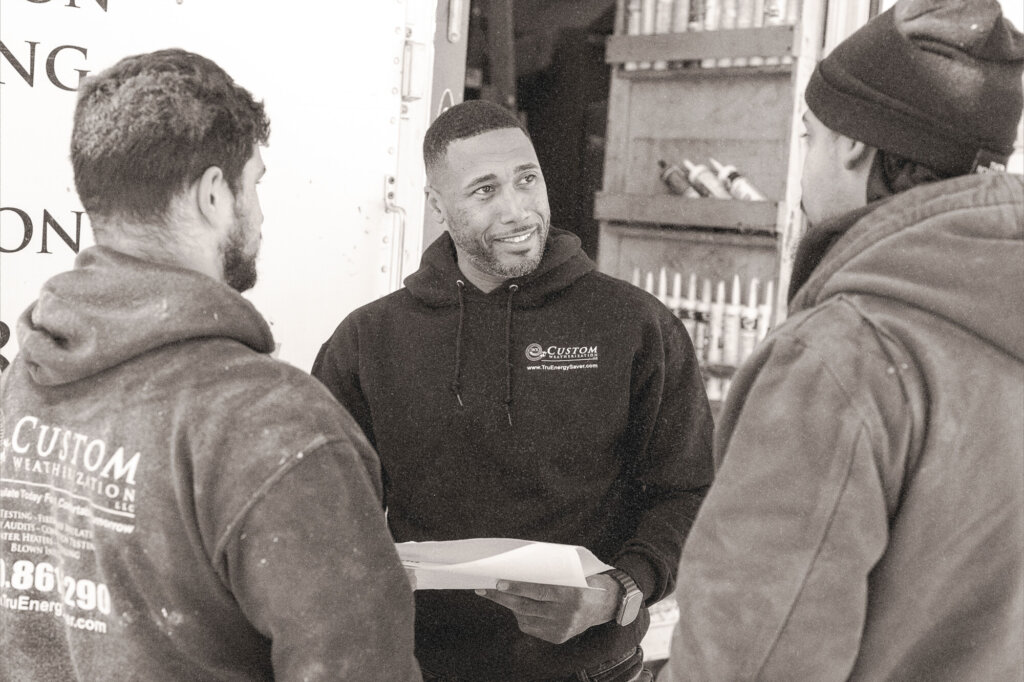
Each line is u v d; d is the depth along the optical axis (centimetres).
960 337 103
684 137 385
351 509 114
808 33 336
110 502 113
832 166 121
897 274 105
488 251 188
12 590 122
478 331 191
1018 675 112
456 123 190
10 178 199
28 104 199
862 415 102
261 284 232
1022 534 106
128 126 116
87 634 115
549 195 402
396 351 194
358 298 247
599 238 399
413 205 256
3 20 195
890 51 113
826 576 103
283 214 233
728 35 345
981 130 111
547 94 400
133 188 118
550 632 164
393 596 117
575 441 187
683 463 194
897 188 115
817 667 105
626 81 396
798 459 104
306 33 231
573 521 188
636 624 193
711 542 110
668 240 388
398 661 117
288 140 231
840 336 105
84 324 115
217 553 111
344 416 121
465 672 188
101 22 205
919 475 103
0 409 125
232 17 221
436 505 190
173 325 114
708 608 109
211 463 111
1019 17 313
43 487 119
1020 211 104
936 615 108
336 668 112
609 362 189
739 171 370
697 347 361
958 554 106
